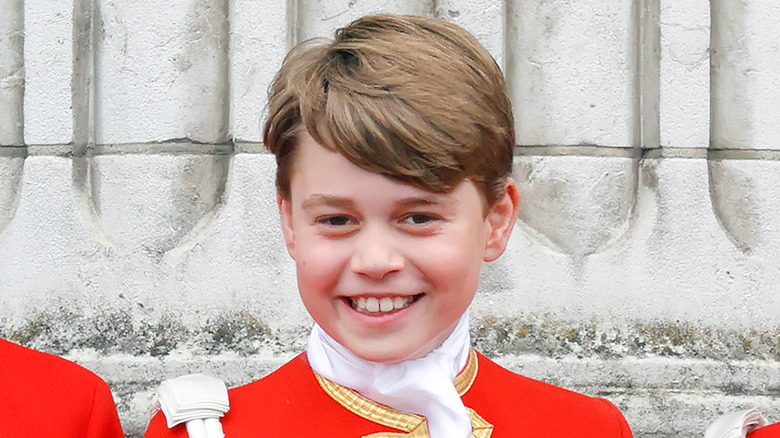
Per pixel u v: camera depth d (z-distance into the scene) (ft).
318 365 7.89
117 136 12.64
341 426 7.70
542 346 12.18
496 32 12.56
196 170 12.60
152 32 12.64
